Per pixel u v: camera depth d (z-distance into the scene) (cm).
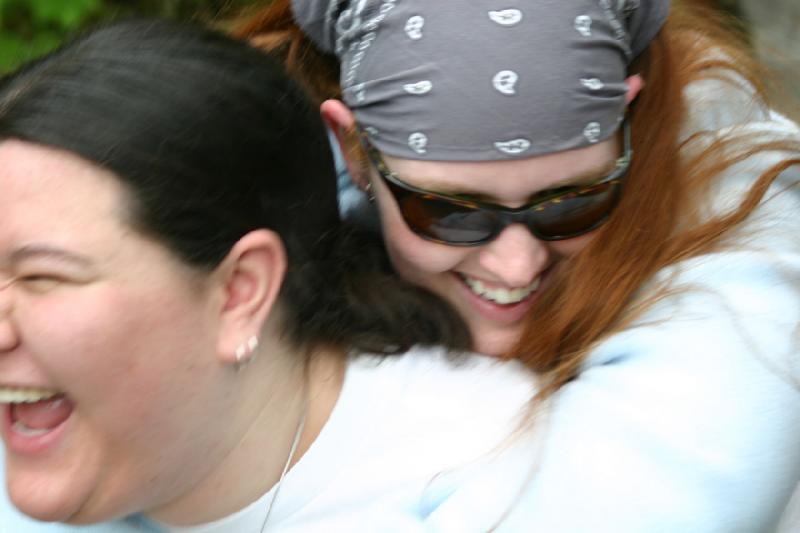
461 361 299
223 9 378
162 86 241
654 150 299
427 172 276
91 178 227
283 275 256
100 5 519
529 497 264
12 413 241
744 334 272
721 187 307
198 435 252
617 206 293
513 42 262
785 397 265
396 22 271
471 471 275
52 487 240
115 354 229
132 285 229
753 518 258
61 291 227
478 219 280
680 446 257
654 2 291
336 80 320
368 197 309
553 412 279
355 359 289
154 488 253
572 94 265
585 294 292
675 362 271
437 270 296
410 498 274
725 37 362
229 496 270
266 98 260
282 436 273
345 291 291
